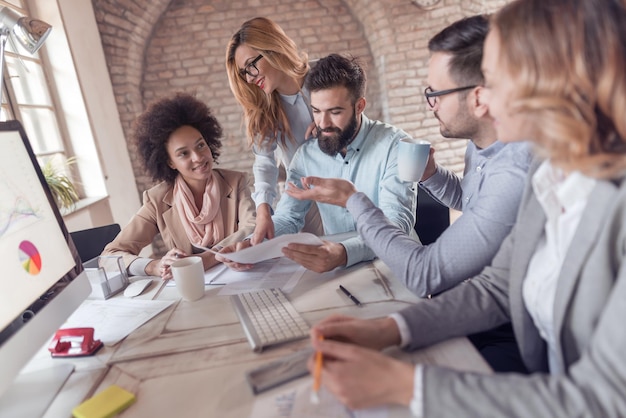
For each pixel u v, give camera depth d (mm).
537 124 505
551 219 644
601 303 518
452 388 489
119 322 919
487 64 556
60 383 710
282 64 1713
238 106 3959
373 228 964
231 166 4062
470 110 925
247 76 1753
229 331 826
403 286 959
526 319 717
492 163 898
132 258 1286
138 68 3734
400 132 1474
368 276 1029
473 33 872
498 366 863
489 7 3830
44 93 2895
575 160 490
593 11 449
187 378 681
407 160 1086
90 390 685
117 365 748
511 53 502
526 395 459
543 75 478
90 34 3211
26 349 674
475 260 859
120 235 1571
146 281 1146
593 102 466
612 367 435
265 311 877
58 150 2965
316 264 1041
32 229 785
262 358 718
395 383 522
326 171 1564
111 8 3379
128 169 3598
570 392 447
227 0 3793
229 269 1188
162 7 3633
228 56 1802
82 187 3141
